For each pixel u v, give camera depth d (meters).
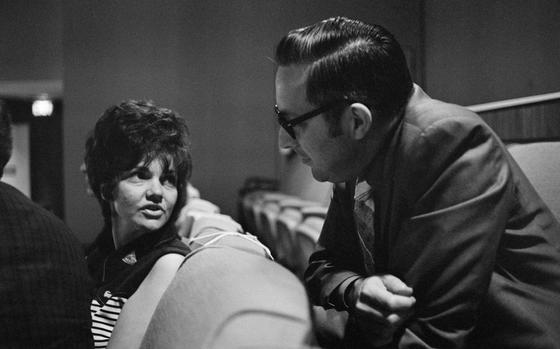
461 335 0.77
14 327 0.76
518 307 0.80
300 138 0.91
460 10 2.99
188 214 1.82
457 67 3.04
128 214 1.13
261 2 5.00
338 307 0.95
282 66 0.90
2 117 0.92
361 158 0.90
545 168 1.19
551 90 2.11
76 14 5.07
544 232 0.85
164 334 0.66
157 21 5.11
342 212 1.07
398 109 0.87
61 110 7.95
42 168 7.93
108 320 1.06
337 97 0.85
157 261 1.07
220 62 5.10
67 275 0.82
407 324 0.81
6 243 0.78
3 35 5.69
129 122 1.13
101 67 5.09
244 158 5.14
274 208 3.55
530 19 2.25
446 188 0.79
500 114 1.71
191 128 5.13
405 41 3.69
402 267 0.83
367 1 3.95
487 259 0.77
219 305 0.53
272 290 0.52
